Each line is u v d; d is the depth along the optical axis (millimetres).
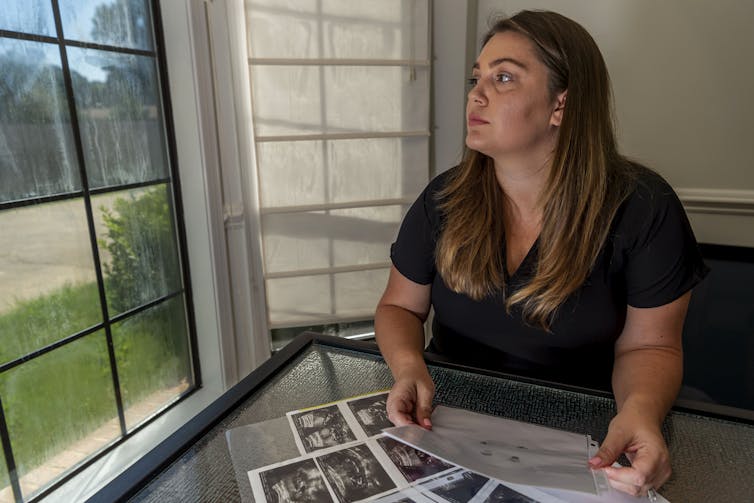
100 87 1341
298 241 1904
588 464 567
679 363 798
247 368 1904
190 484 560
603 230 842
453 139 1989
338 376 795
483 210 926
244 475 567
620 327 913
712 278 1489
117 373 1489
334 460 589
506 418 675
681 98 1691
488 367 826
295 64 1717
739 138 1662
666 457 560
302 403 718
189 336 1771
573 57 789
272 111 1743
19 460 1223
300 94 1759
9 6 1094
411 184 1977
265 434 641
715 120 1674
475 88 833
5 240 1134
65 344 1312
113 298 1449
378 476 560
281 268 1915
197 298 1755
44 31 1175
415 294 1043
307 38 1722
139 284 1539
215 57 1593
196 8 1503
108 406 1468
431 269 1026
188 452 615
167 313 1664
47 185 1215
